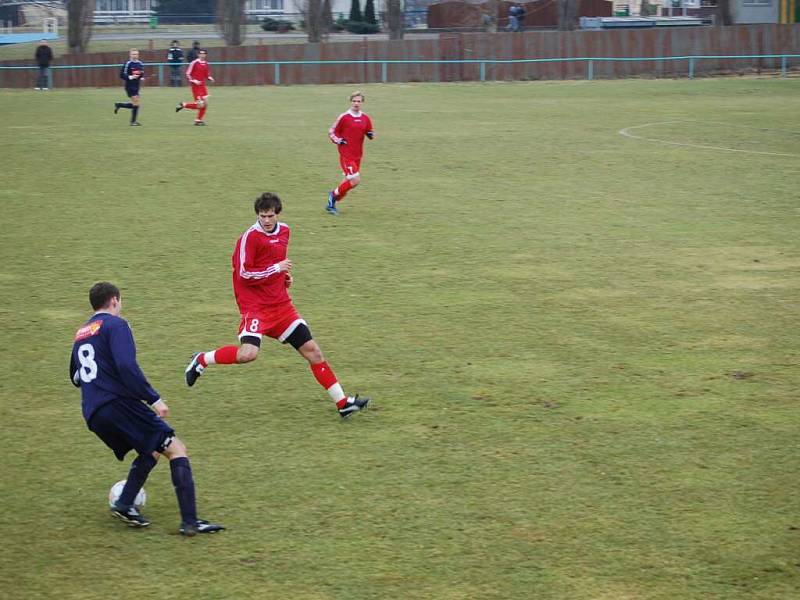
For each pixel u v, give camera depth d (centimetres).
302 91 6025
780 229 2128
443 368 1283
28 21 14100
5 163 2970
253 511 888
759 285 1689
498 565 789
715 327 1459
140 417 834
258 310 1111
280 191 2558
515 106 4919
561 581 764
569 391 1196
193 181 2688
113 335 823
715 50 7088
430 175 2828
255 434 1071
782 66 6969
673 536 838
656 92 5712
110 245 1962
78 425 1098
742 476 957
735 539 831
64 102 5112
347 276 1747
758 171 2886
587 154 3234
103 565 791
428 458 1003
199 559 800
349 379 1244
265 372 1279
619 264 1836
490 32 7856
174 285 1680
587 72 6988
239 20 8762
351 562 794
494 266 1820
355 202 2430
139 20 12725
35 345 1371
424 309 1549
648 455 1007
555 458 1001
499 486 936
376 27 10538
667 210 2334
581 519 868
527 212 2311
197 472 973
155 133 3722
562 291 1653
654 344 1380
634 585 759
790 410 1134
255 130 3834
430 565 789
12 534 843
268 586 757
